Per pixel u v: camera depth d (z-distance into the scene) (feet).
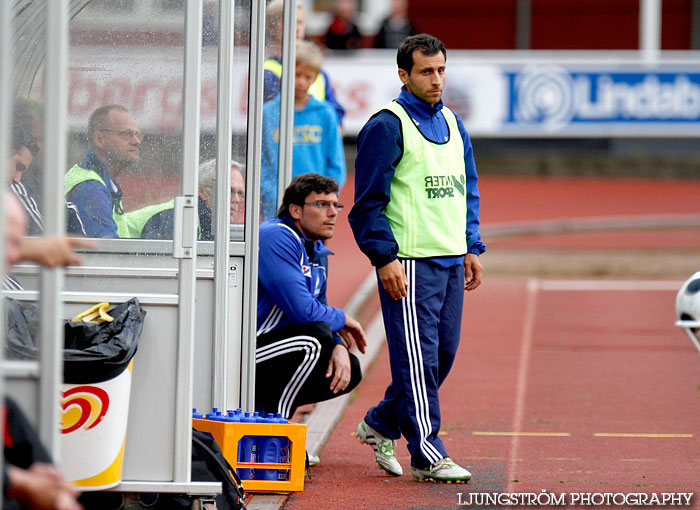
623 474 66.28
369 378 97.09
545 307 132.98
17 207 35.65
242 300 65.16
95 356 48.91
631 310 131.03
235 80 65.62
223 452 59.98
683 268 161.89
